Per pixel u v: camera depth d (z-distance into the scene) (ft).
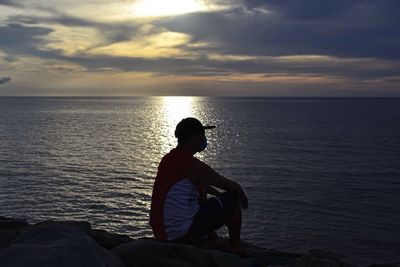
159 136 349.41
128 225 110.42
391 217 117.08
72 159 217.77
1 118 582.35
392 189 149.38
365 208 125.70
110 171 184.75
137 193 143.84
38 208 124.47
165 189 15.75
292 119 575.79
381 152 243.19
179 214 15.58
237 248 16.90
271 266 16.06
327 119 573.33
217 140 309.83
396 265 21.12
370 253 91.76
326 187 151.84
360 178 168.04
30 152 242.58
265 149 256.93
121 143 294.87
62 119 570.46
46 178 166.61
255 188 149.79
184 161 15.66
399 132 371.97
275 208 124.57
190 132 15.69
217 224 15.97
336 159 216.13
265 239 100.48
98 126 449.89
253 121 533.14
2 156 224.94
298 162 206.49
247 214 118.83
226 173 178.19
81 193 142.72
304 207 125.90
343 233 104.22
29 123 484.33
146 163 207.92
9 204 128.26
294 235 102.94
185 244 15.52
